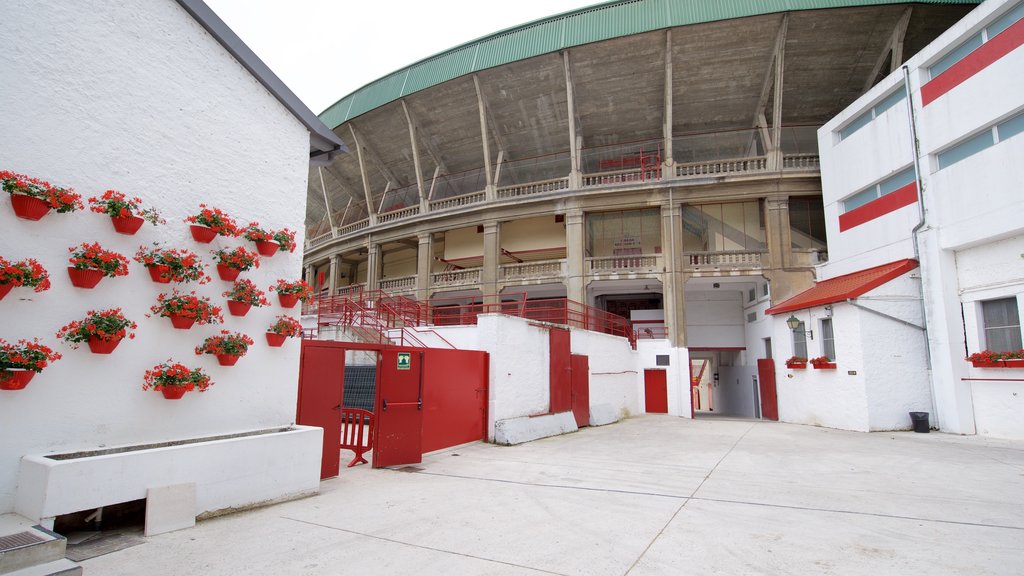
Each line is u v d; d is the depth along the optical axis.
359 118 29.48
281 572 4.14
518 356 13.85
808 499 6.86
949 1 20.20
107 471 4.72
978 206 14.00
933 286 15.33
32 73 4.86
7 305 4.52
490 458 10.34
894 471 8.98
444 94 26.80
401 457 9.37
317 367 7.99
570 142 25.67
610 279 24.53
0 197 4.55
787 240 22.83
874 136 18.05
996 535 5.23
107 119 5.40
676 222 24.09
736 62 22.92
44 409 4.73
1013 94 13.07
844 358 16.42
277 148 7.41
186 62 6.26
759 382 22.70
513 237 28.81
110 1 5.53
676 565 4.36
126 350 5.38
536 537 5.12
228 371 6.37
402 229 29.47
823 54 22.30
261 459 6.18
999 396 13.82
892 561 4.47
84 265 4.88
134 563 4.26
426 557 4.52
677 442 13.23
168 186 5.92
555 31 23.97
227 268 6.35
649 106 25.25
